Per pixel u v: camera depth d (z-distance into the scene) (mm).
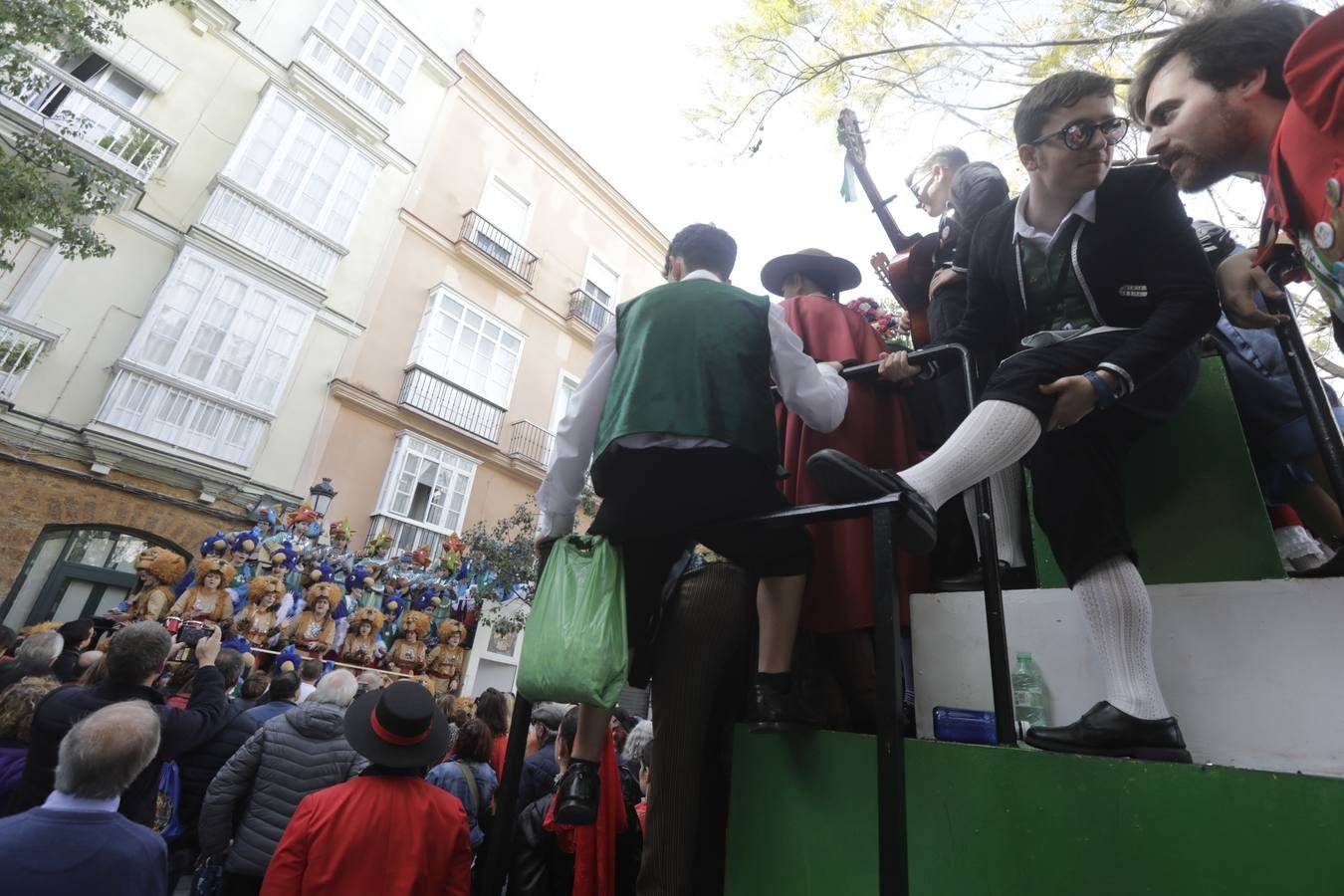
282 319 12195
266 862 2850
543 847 2506
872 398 1903
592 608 1399
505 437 15555
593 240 18859
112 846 1834
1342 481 1272
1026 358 1356
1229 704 1293
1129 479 1609
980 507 1435
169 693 4168
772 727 1356
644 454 1416
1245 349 1798
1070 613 1515
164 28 11625
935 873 1168
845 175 3529
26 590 9500
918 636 1692
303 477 12141
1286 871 902
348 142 13625
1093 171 1414
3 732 3021
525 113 17328
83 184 7434
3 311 9570
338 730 3139
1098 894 1020
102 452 10055
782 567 1430
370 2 14305
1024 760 1139
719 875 1596
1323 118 901
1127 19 4414
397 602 10742
